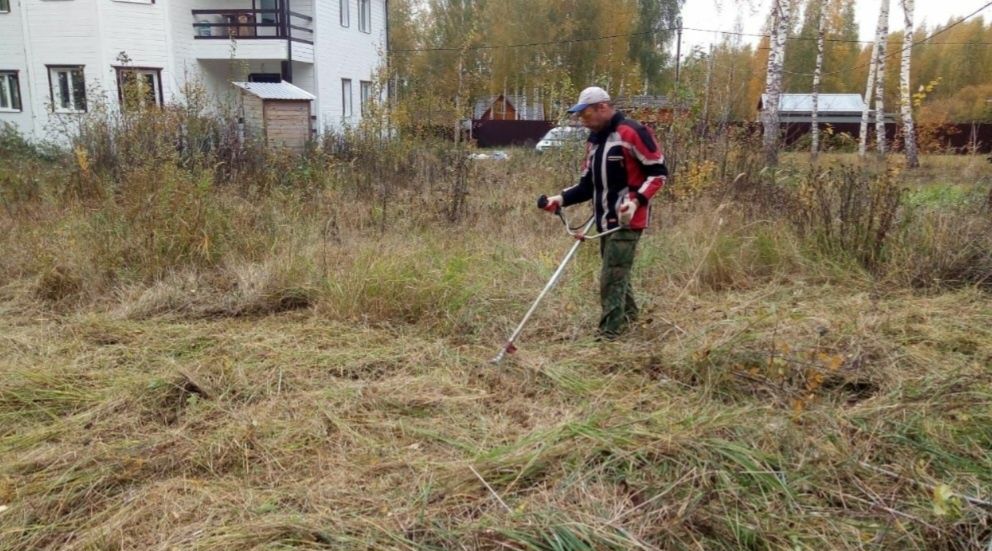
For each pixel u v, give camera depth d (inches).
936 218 240.8
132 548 99.0
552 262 234.8
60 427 133.7
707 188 306.0
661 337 175.2
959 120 1122.0
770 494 107.0
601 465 112.8
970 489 108.0
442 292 200.4
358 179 376.5
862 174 264.7
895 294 212.1
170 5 700.0
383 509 105.3
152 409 140.7
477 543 95.8
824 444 120.0
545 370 154.9
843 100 1164.5
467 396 145.6
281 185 350.6
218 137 406.6
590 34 1274.6
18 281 225.6
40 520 106.7
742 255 235.5
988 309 192.7
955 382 140.9
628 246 172.2
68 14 676.7
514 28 1274.6
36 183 341.7
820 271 229.8
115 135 393.1
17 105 721.0
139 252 231.8
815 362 147.6
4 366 159.3
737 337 162.1
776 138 439.8
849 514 102.9
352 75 889.5
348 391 146.7
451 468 114.8
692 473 109.9
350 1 868.0
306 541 97.9
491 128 1204.5
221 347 173.2
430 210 314.7
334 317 195.9
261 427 131.5
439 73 1316.4
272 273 216.2
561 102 469.4
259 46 716.7
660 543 96.3
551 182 389.7
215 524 103.7
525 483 111.2
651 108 362.9
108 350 172.2
